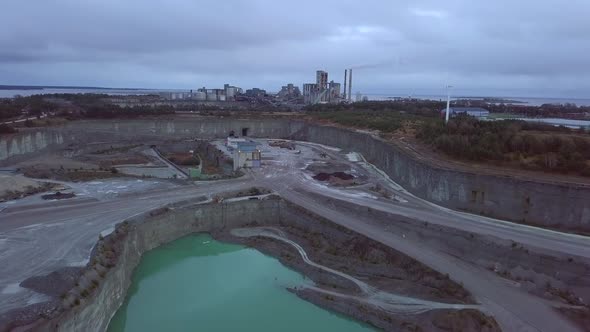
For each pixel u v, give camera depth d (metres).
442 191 65.06
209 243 60.62
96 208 60.69
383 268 49.47
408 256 50.00
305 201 68.69
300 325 41.22
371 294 44.94
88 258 44.16
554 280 44.06
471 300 41.50
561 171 61.00
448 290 43.66
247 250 58.62
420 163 71.12
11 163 90.75
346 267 51.12
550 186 54.03
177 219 61.41
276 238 61.38
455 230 52.97
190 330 40.03
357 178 83.19
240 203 66.62
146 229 56.84
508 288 43.75
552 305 40.72
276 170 89.44
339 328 40.69
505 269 47.00
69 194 66.38
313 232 61.28
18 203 61.38
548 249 46.62
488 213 59.81
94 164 93.69
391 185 78.38
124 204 62.97
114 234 50.75
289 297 46.34
